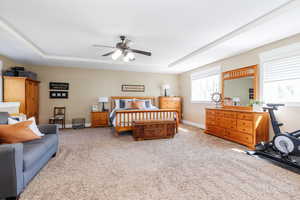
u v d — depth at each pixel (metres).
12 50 3.40
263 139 3.03
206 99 5.06
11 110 2.85
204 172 2.06
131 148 3.05
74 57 4.29
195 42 3.15
